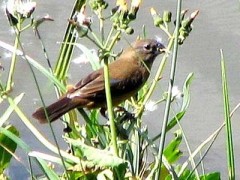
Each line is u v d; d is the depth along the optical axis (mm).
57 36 15039
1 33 14953
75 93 8242
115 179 7250
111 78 8656
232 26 15758
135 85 8766
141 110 7820
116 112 8281
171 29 14180
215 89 14000
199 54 14883
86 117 8094
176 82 13992
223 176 11859
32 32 14961
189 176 7570
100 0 7203
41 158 7121
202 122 13180
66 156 7215
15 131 8352
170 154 8516
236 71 14484
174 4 16391
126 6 6969
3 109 12078
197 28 15664
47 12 15805
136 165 7621
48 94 12891
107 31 14492
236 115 13320
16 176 10641
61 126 12375
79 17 6715
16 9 7027
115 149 6863
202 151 12219
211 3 16516
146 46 9234
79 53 13617
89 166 7223
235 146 12703
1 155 8266
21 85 12898
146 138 7465
